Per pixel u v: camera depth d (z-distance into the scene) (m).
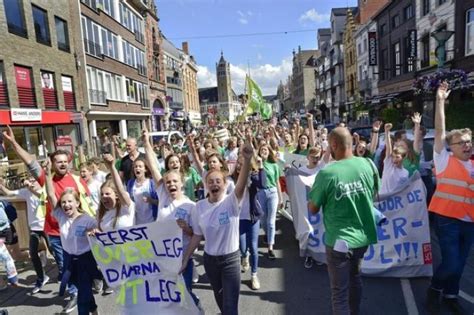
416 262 4.57
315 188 3.21
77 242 3.86
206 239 3.31
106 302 4.51
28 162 4.64
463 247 3.78
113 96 29.31
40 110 18.89
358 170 3.13
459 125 15.66
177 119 54.75
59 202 4.00
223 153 9.22
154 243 3.60
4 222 5.29
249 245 4.66
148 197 4.65
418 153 5.25
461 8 18.53
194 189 6.84
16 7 17.92
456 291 3.82
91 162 6.82
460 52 18.77
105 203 4.16
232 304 3.25
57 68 21.22
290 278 4.86
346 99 47.09
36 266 4.94
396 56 29.27
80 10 23.88
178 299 3.54
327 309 4.02
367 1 40.56
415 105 23.67
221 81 143.50
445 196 3.71
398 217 4.64
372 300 4.10
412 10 25.34
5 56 16.75
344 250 3.03
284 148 10.03
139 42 36.66
